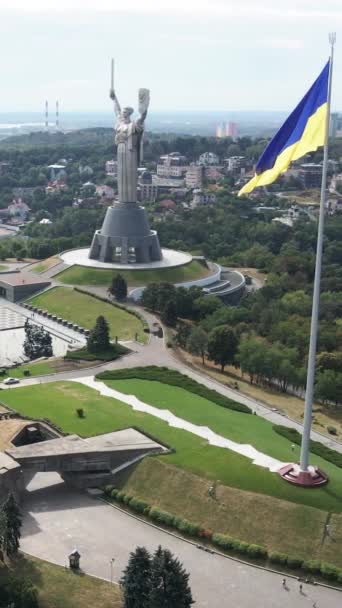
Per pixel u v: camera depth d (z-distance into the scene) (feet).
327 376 514.68
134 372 550.77
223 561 327.26
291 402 522.47
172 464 388.37
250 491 359.66
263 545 334.85
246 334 605.73
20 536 324.19
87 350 616.39
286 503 349.20
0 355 633.20
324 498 351.87
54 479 404.57
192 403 484.74
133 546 336.70
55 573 310.86
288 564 322.14
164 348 631.97
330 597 304.30
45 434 439.22
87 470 396.57
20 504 374.22
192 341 598.75
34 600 277.44
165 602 271.08
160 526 354.74
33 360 618.03
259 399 520.42
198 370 578.25
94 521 358.64
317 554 327.26
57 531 347.77
